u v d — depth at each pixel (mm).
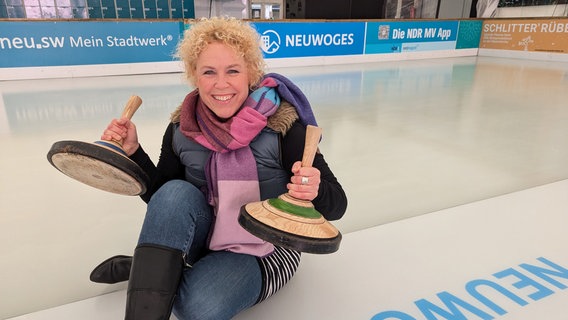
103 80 5676
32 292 1253
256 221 783
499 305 1133
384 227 1578
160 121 3367
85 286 1281
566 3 10172
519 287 1209
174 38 6445
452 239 1485
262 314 1089
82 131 3078
